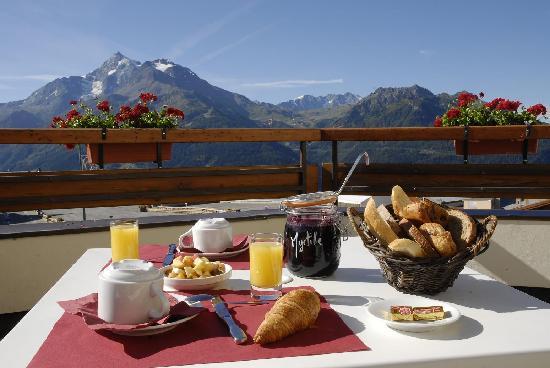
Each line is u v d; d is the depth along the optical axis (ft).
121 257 4.99
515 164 9.65
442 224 4.15
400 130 10.01
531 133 9.93
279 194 10.05
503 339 3.07
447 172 9.74
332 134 9.94
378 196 9.95
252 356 2.85
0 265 7.75
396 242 3.77
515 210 9.11
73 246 8.07
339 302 3.80
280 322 3.05
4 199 8.57
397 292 4.05
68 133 8.84
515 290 4.09
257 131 9.63
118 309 3.22
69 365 2.77
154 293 3.27
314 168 10.15
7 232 7.79
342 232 4.58
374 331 3.22
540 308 3.64
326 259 4.40
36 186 8.69
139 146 9.88
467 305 3.72
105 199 9.11
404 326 3.14
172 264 4.51
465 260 3.78
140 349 2.96
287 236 4.53
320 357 2.83
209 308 3.64
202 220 5.37
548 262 8.79
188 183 9.55
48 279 7.98
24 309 7.93
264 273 4.00
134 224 5.16
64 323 3.36
